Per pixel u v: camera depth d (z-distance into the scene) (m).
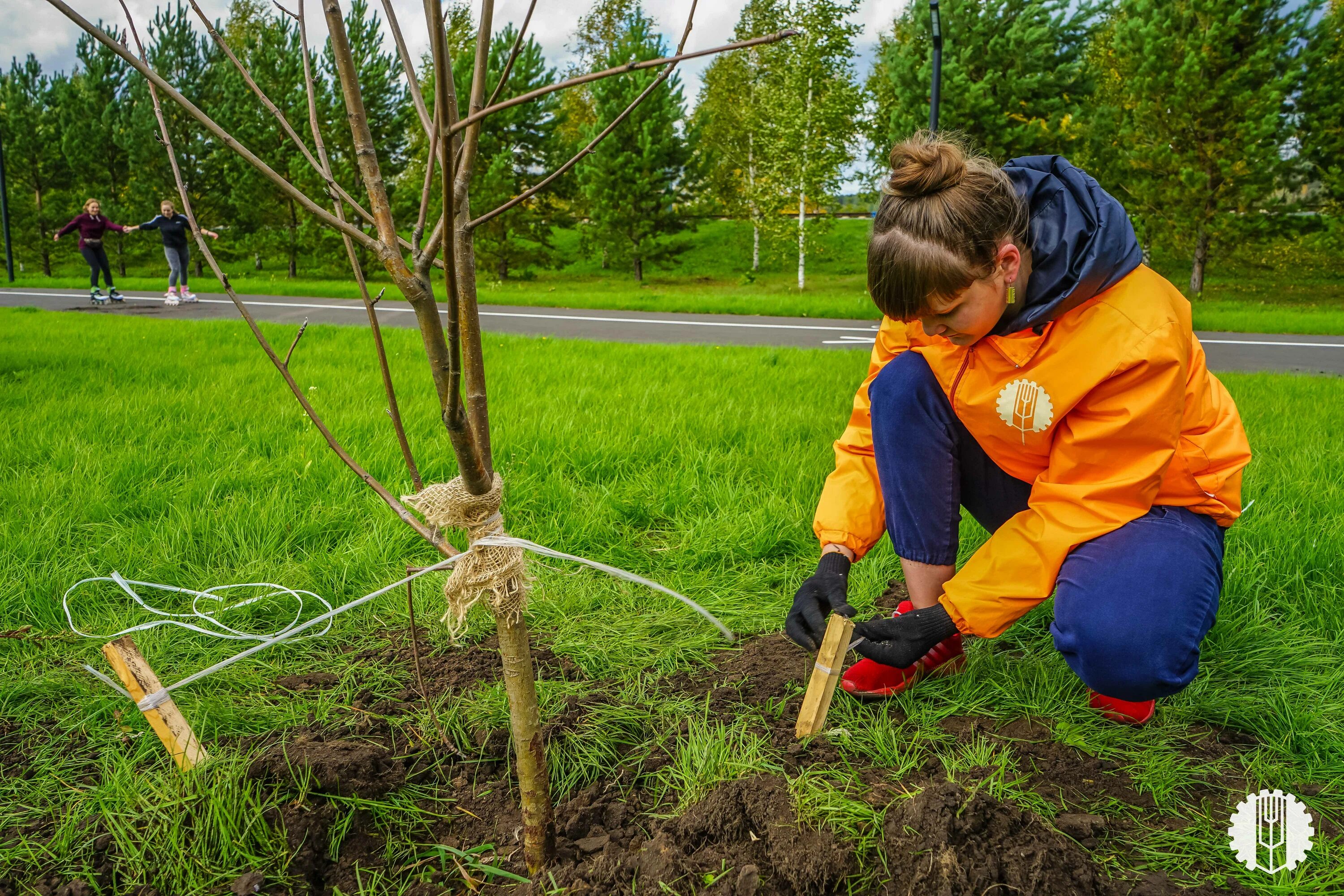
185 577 2.98
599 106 23.70
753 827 1.67
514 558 1.46
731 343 10.47
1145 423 1.81
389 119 22.36
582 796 1.91
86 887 1.63
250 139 23.08
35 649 2.54
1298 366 9.16
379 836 1.80
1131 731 2.13
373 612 2.79
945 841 1.54
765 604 2.88
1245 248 20.22
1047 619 2.66
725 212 29.11
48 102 28.33
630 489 3.83
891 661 2.03
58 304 14.89
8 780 1.98
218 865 1.66
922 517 2.19
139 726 2.16
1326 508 3.46
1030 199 1.82
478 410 1.39
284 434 4.70
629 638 2.61
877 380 2.19
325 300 16.09
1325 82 17.70
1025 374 1.91
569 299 16.33
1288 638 2.54
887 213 1.77
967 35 18.41
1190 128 18.17
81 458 4.09
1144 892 1.61
